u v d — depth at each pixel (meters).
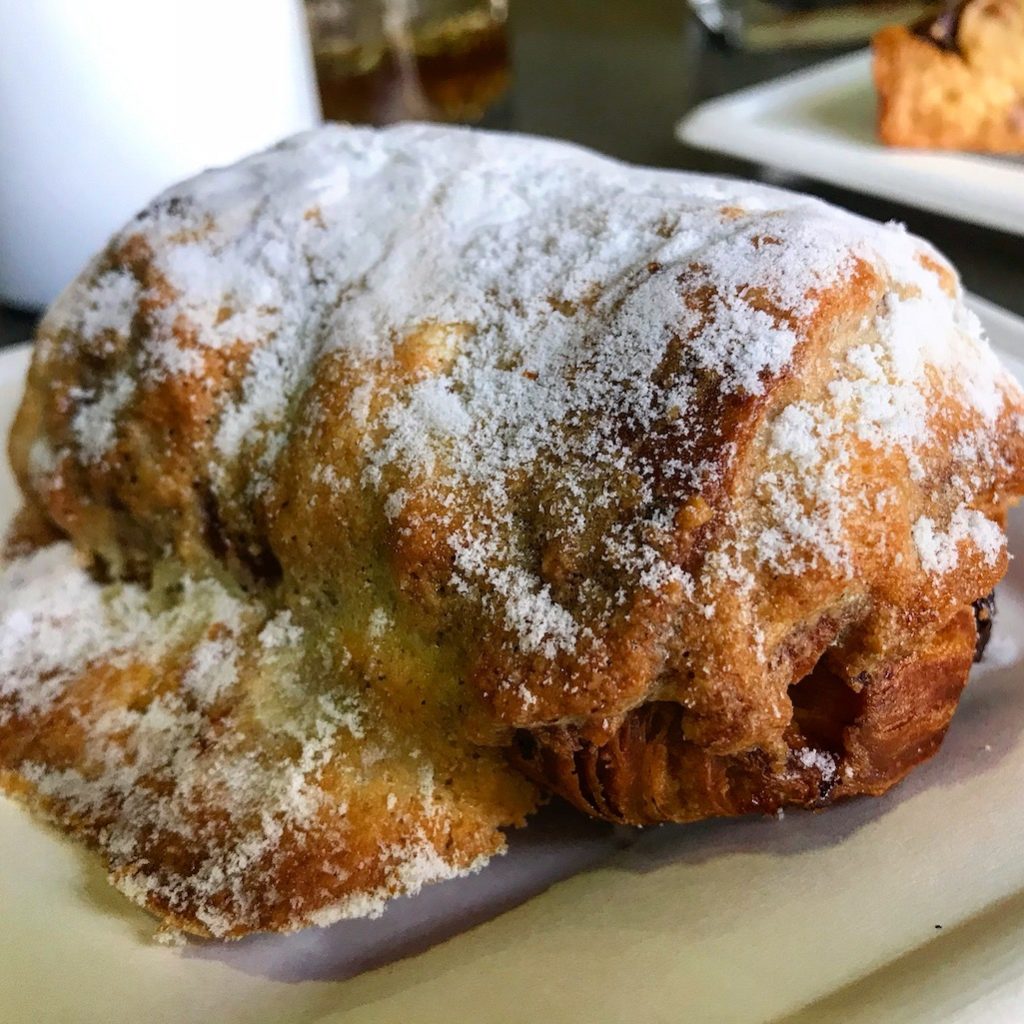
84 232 0.25
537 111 0.35
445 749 0.13
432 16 0.31
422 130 0.17
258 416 0.14
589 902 0.12
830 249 0.12
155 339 0.15
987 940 0.10
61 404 0.15
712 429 0.11
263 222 0.15
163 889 0.12
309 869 0.12
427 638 0.12
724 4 0.38
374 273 0.14
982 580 0.12
